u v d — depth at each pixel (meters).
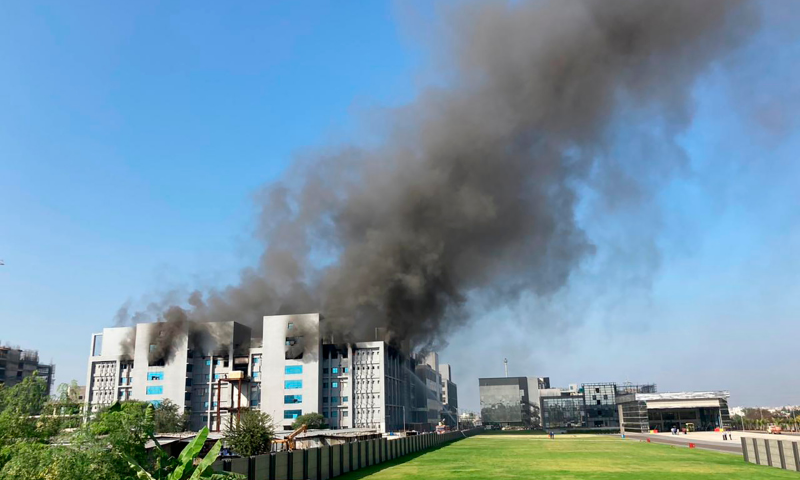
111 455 19.12
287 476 42.84
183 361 166.50
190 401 167.88
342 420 162.75
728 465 59.72
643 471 55.53
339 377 165.88
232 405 156.12
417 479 50.34
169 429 136.25
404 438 85.31
